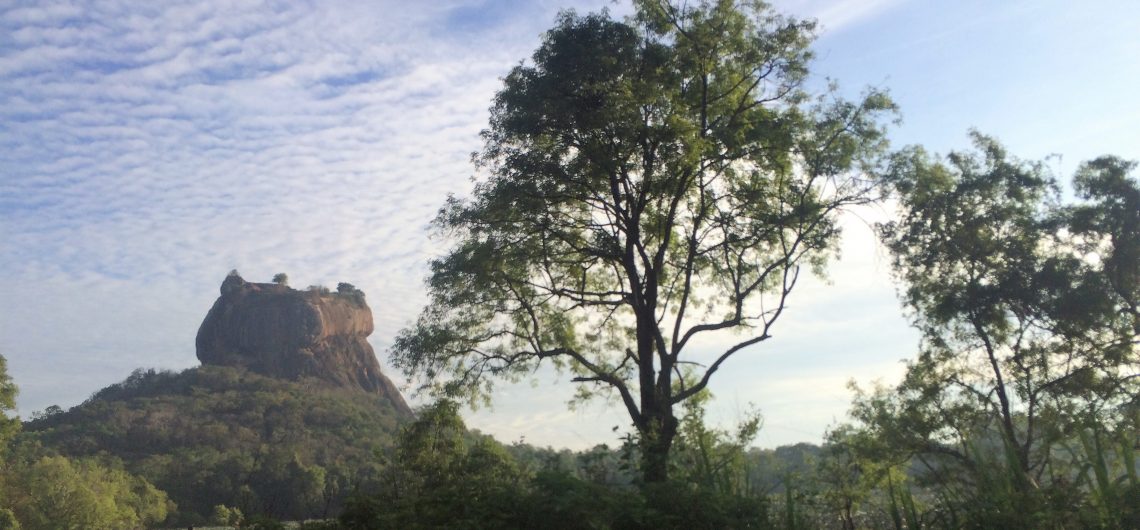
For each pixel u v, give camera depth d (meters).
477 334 21.30
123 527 58.50
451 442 19.38
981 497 7.87
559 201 20.45
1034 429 18.31
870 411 24.64
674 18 20.36
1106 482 7.36
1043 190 24.72
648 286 20.78
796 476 8.84
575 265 22.62
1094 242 24.03
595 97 19.30
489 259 19.72
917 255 24.81
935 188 21.61
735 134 19.66
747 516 7.70
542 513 6.93
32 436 97.44
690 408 9.22
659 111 19.58
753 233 20.73
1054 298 23.02
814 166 20.38
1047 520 7.28
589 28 19.58
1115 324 22.77
